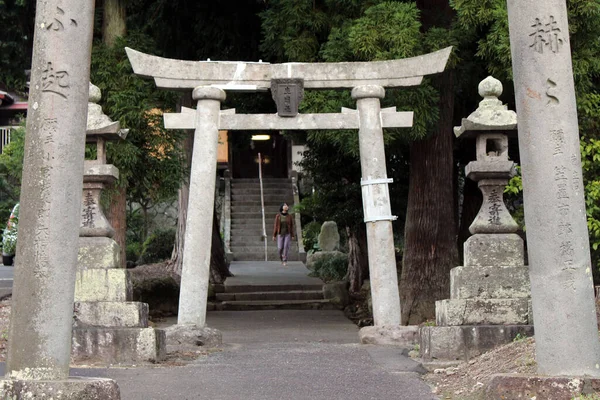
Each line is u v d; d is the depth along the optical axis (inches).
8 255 1024.2
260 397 269.6
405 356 376.5
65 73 222.2
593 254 403.9
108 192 557.3
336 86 472.4
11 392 209.6
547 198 229.0
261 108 727.1
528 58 234.5
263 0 593.9
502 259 370.3
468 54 547.2
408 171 693.9
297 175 1352.1
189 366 342.3
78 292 372.2
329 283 814.5
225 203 1247.5
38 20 226.1
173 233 1026.1
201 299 446.9
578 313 225.9
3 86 1218.6
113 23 589.0
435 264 579.5
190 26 664.4
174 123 462.6
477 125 378.3
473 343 349.1
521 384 225.1
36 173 219.3
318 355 382.0
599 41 502.6
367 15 507.8
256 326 595.5
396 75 471.5
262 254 1135.6
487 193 381.1
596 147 360.5
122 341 352.2
